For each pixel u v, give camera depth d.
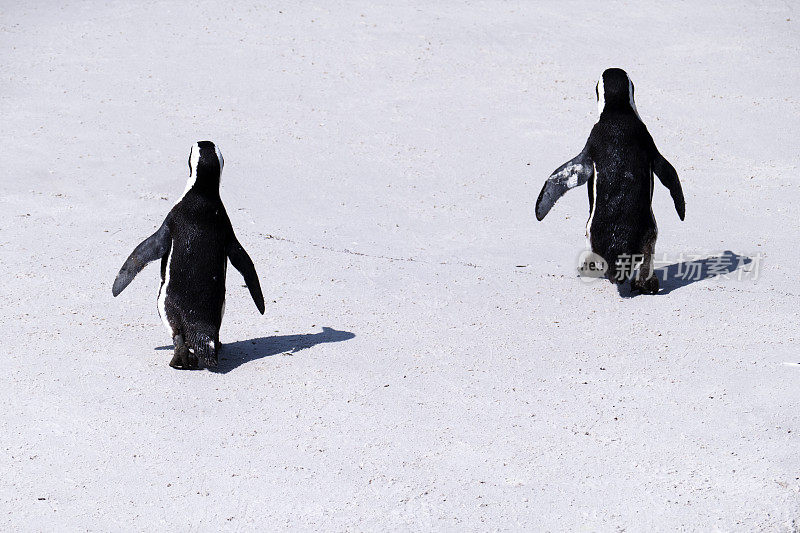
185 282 11.53
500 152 22.50
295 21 30.28
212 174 11.74
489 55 28.09
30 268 14.52
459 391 11.35
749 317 13.58
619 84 14.81
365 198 20.02
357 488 9.48
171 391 11.18
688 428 10.56
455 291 14.56
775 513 9.10
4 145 21.42
